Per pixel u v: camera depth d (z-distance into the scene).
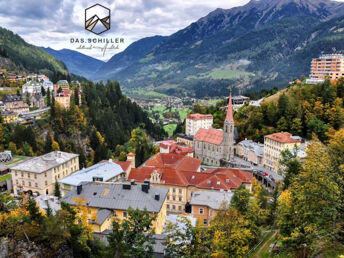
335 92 152.50
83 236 45.97
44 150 166.62
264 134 165.50
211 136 165.75
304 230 44.19
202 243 42.84
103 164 105.25
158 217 66.69
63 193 94.31
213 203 78.56
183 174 99.81
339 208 39.69
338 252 38.00
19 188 110.56
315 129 142.50
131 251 39.09
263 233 67.38
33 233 39.91
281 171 111.88
